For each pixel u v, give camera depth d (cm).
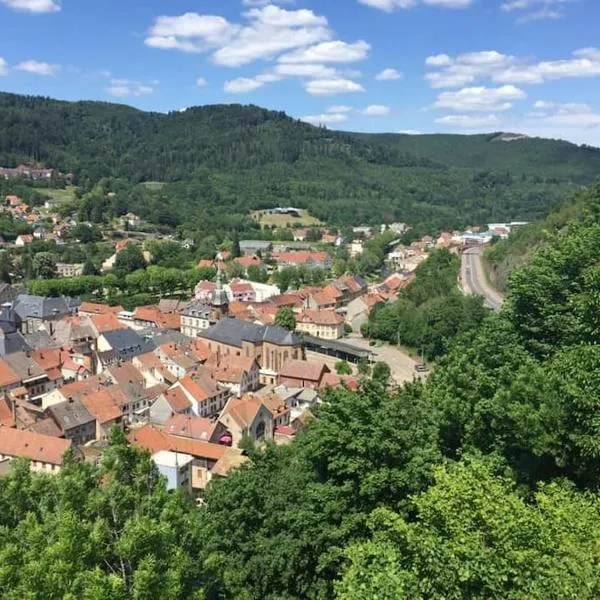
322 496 3294
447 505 2489
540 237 17600
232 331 15625
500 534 2361
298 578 3300
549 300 4662
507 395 3625
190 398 11650
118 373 11938
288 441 10156
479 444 3978
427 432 3594
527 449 3603
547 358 4331
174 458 8256
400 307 18312
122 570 2552
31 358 12775
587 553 2341
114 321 16088
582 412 3238
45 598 2264
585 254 4722
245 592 3150
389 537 2722
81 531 2498
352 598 2409
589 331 3925
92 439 10588
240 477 3909
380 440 3262
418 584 2370
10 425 9962
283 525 3544
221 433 9869
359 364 14725
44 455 8669
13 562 2389
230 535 3609
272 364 14875
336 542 3241
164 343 15388
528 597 2214
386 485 3188
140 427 9650
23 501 2911
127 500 2797
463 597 2294
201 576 2884
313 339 17538
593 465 3325
